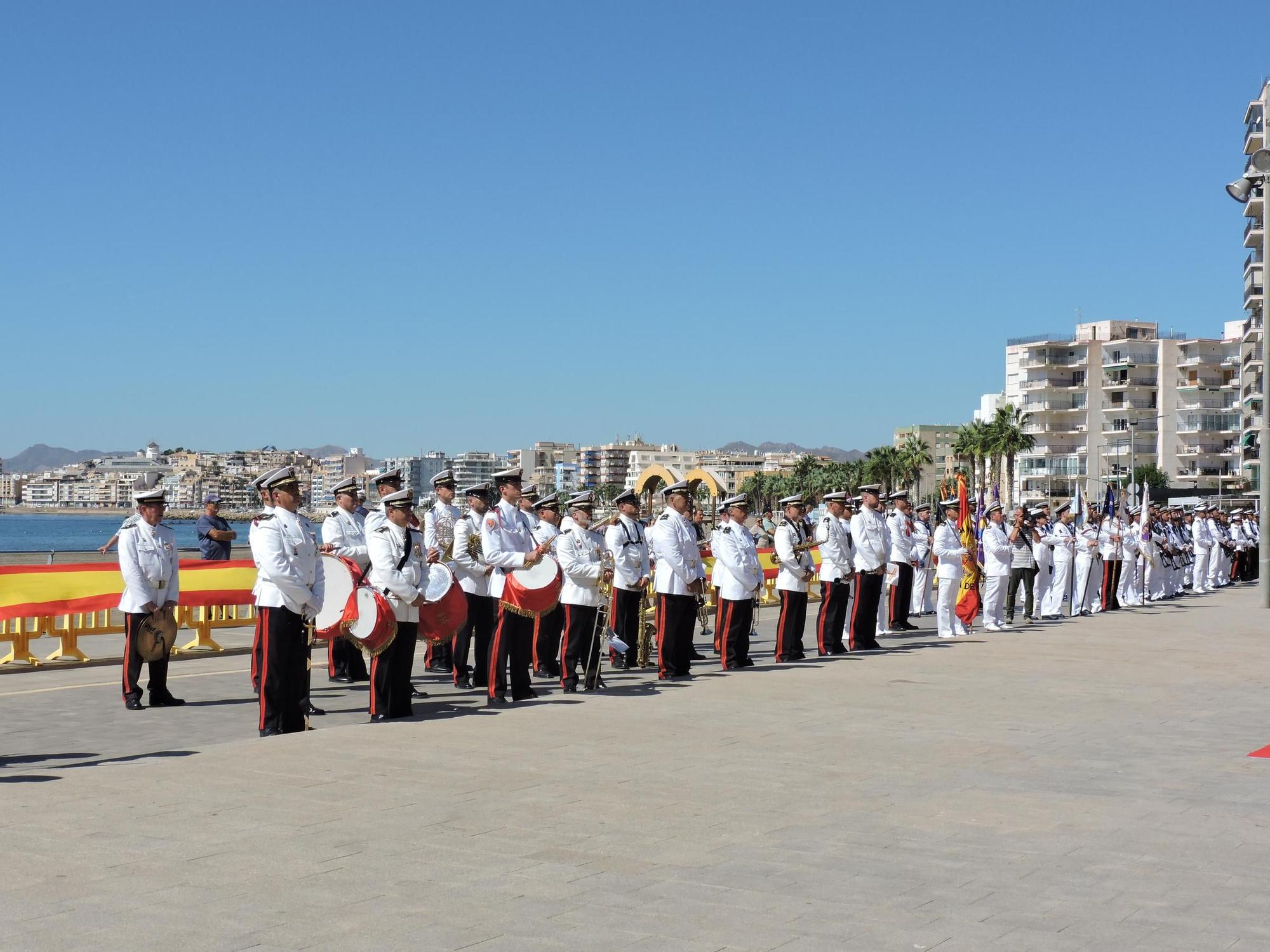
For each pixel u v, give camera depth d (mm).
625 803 8477
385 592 12156
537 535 14539
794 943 5656
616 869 6871
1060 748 10656
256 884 6547
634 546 16781
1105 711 12695
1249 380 84938
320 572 11898
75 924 5891
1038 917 6043
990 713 12594
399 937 5719
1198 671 16078
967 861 7070
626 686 14773
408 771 9531
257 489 11805
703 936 5754
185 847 7289
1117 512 28297
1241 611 26766
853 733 11336
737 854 7180
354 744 10711
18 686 15195
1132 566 28172
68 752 10578
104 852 7168
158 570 13430
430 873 6770
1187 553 32625
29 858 7027
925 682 15062
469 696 14078
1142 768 9781
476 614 14852
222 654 18922
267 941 5668
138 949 5539
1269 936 5766
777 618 25750
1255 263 80500
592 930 5844
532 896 6367
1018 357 119500
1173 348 113688
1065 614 25734
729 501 16891
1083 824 7918
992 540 22281
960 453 115438
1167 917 6047
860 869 6898
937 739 11055
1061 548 25203
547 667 15695
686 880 6668
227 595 19078
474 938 5715
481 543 13508
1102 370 115562
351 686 15281
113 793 8734
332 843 7379
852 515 20312
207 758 10086
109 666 17406
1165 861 7066
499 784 9055
